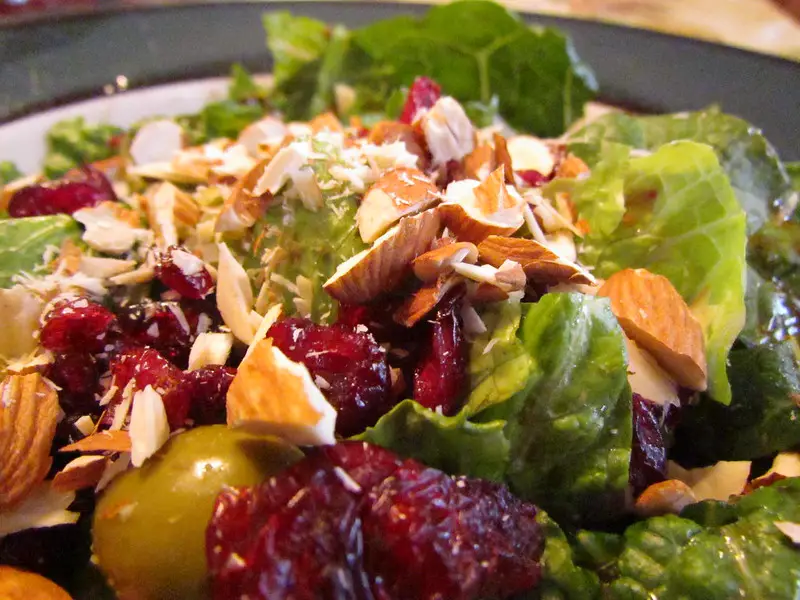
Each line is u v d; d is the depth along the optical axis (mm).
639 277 72
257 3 137
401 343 66
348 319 67
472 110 113
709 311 75
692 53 123
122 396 64
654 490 64
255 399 54
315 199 72
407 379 65
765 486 66
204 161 91
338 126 97
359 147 79
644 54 124
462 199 69
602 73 122
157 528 54
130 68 130
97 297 75
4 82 123
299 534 49
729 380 76
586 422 62
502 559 55
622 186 80
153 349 70
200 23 134
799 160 106
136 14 134
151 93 129
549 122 118
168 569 53
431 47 118
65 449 61
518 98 118
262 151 88
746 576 57
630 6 153
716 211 77
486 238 66
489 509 56
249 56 134
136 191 93
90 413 69
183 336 72
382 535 51
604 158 84
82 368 69
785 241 89
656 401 70
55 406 65
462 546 52
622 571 60
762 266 88
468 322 63
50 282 75
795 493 64
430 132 80
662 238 78
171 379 63
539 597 58
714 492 70
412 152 81
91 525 62
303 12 136
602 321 64
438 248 65
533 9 142
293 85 126
